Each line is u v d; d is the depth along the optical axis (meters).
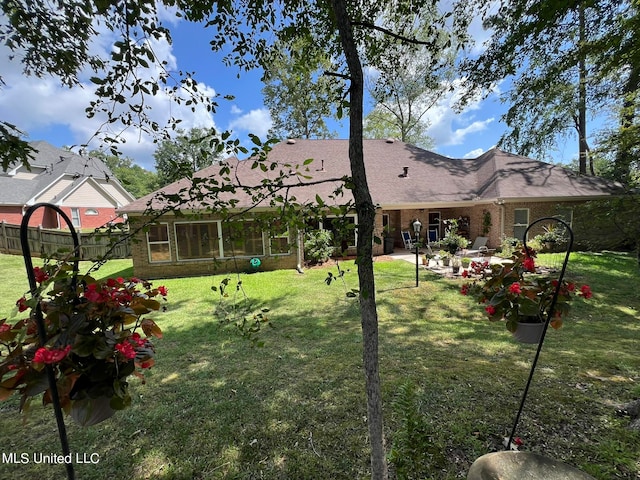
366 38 2.30
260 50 2.38
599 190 12.27
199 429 2.64
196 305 6.86
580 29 7.80
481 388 3.05
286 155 13.80
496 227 12.32
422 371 3.48
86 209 20.12
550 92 12.47
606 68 8.03
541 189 12.24
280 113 19.33
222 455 2.33
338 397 3.03
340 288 8.02
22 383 1.28
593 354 3.87
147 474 2.17
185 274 10.20
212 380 3.53
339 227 1.57
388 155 15.11
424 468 2.05
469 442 2.29
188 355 4.30
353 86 1.48
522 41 6.66
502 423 2.49
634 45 7.13
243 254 10.50
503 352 4.05
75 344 1.27
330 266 10.86
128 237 1.53
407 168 13.88
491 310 2.43
